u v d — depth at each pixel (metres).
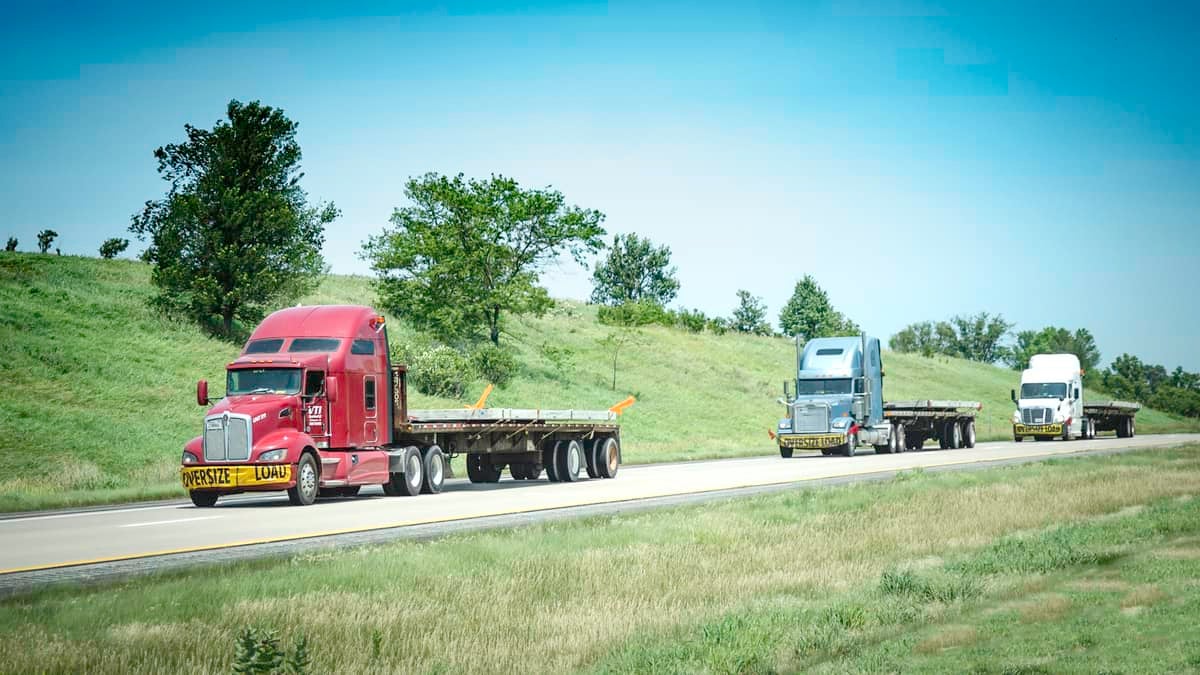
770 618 9.65
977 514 17.98
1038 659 8.07
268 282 47.00
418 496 23.58
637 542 14.63
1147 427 82.94
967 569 12.34
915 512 18.36
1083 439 57.81
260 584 10.90
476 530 16.09
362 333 23.11
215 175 47.12
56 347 40.41
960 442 51.47
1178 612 9.62
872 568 12.70
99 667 7.80
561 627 9.48
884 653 8.50
